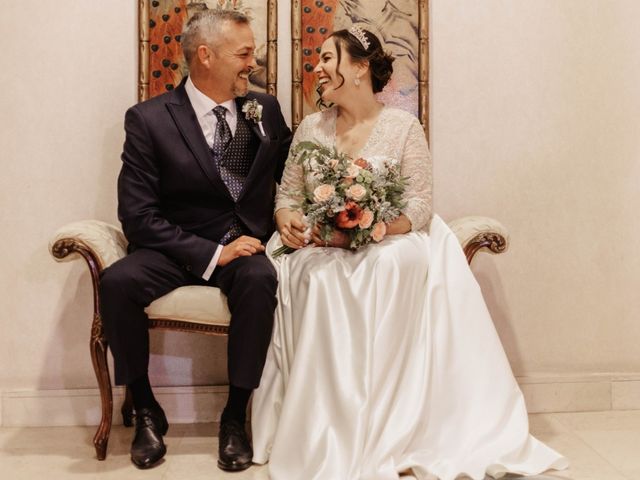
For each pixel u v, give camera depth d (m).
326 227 2.78
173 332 3.35
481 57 3.38
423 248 2.91
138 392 2.80
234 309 2.72
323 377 2.64
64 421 3.32
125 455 2.89
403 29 3.34
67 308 3.33
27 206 3.30
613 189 3.42
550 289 3.43
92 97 3.29
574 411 3.42
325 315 2.68
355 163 2.80
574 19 3.38
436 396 2.70
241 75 2.99
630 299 3.43
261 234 3.08
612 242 3.43
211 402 3.34
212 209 3.01
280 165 3.28
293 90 3.33
